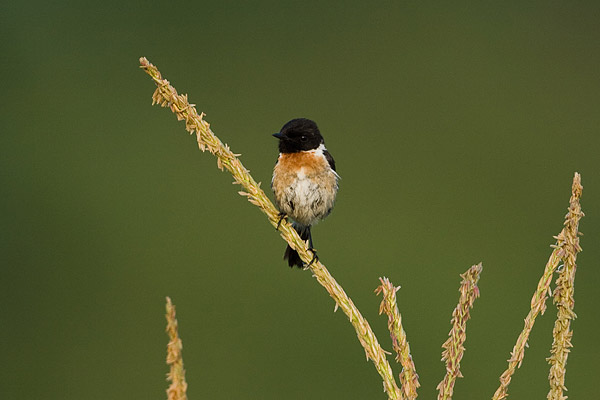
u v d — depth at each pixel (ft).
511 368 17.08
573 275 16.60
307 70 76.84
